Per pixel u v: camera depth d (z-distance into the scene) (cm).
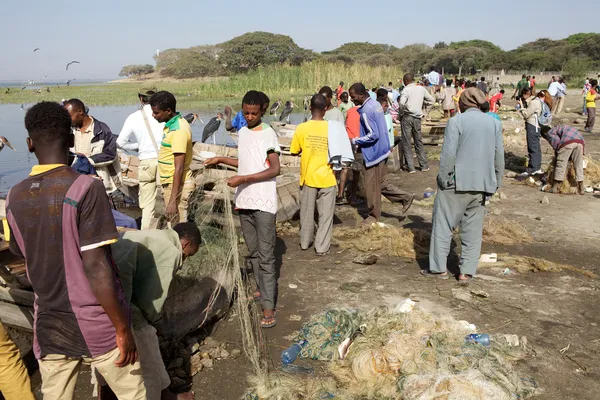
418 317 396
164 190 500
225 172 743
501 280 528
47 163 230
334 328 406
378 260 590
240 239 588
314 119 578
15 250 236
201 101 3444
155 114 472
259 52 9644
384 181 718
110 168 606
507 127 1588
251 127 434
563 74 5594
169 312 403
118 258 281
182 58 10181
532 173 1011
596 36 8131
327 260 591
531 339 409
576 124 1869
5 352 273
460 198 498
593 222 720
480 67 9162
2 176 1088
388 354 352
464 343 374
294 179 766
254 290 490
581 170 865
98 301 227
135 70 13412
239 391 350
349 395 332
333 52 12631
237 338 417
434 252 525
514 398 325
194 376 367
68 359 244
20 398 282
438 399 307
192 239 327
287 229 697
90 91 5256
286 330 429
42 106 228
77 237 223
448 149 483
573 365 373
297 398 334
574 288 507
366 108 666
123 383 251
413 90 1030
